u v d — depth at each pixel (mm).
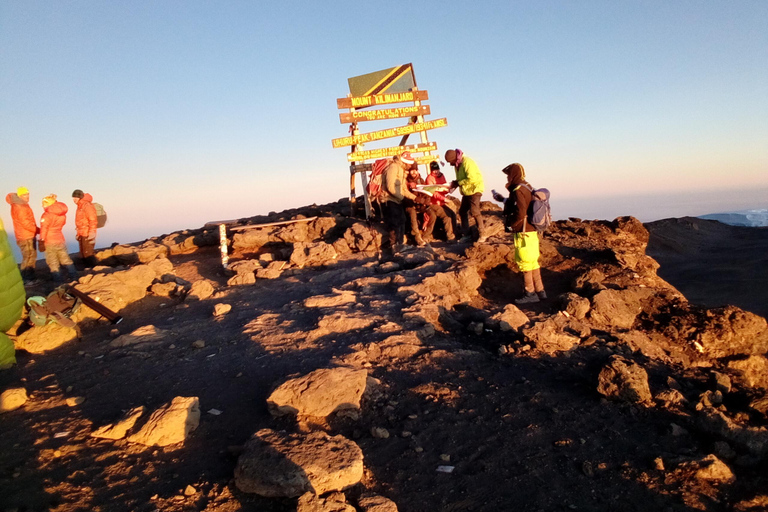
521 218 7828
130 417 4344
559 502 3471
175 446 4074
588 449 4105
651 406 4809
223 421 4457
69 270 10414
